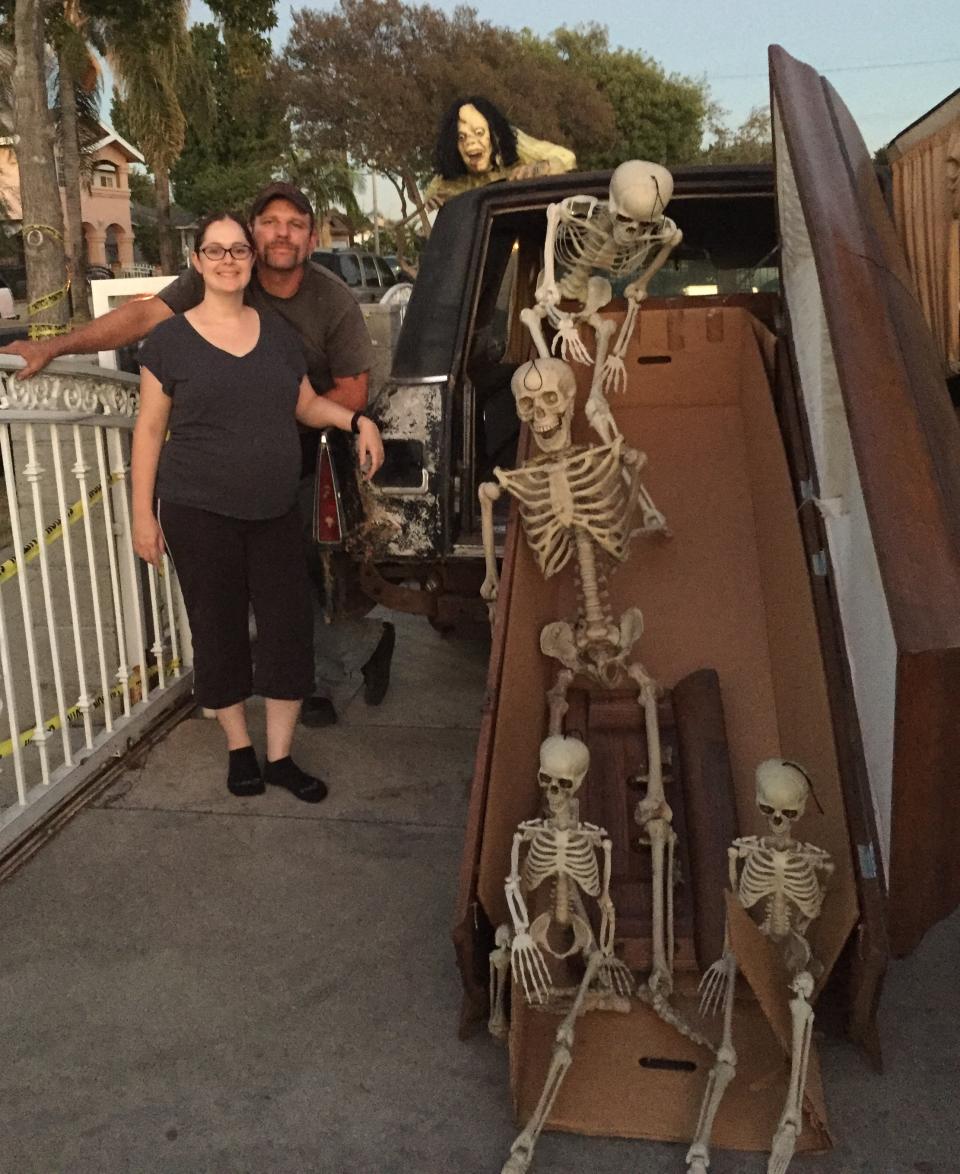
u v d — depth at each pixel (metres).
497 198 4.07
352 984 2.75
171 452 3.48
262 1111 2.33
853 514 2.48
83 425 3.80
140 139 22.64
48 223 12.61
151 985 2.76
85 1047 2.54
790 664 2.86
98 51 20.84
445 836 3.49
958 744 1.99
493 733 2.60
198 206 36.88
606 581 3.17
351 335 3.95
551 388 2.78
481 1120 2.29
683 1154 2.17
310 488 4.21
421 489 3.92
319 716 4.38
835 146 2.84
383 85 27.59
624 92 38.62
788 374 3.07
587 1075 2.31
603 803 2.89
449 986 2.74
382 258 21.39
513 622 2.86
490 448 4.75
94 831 3.55
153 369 3.41
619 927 2.59
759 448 3.18
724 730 2.92
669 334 3.43
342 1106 2.34
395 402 3.94
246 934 2.97
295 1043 2.54
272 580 3.63
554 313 3.12
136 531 3.56
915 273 3.31
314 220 3.77
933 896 2.17
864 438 2.12
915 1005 2.62
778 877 2.24
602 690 3.15
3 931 3.01
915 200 3.33
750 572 3.26
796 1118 2.04
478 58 28.75
